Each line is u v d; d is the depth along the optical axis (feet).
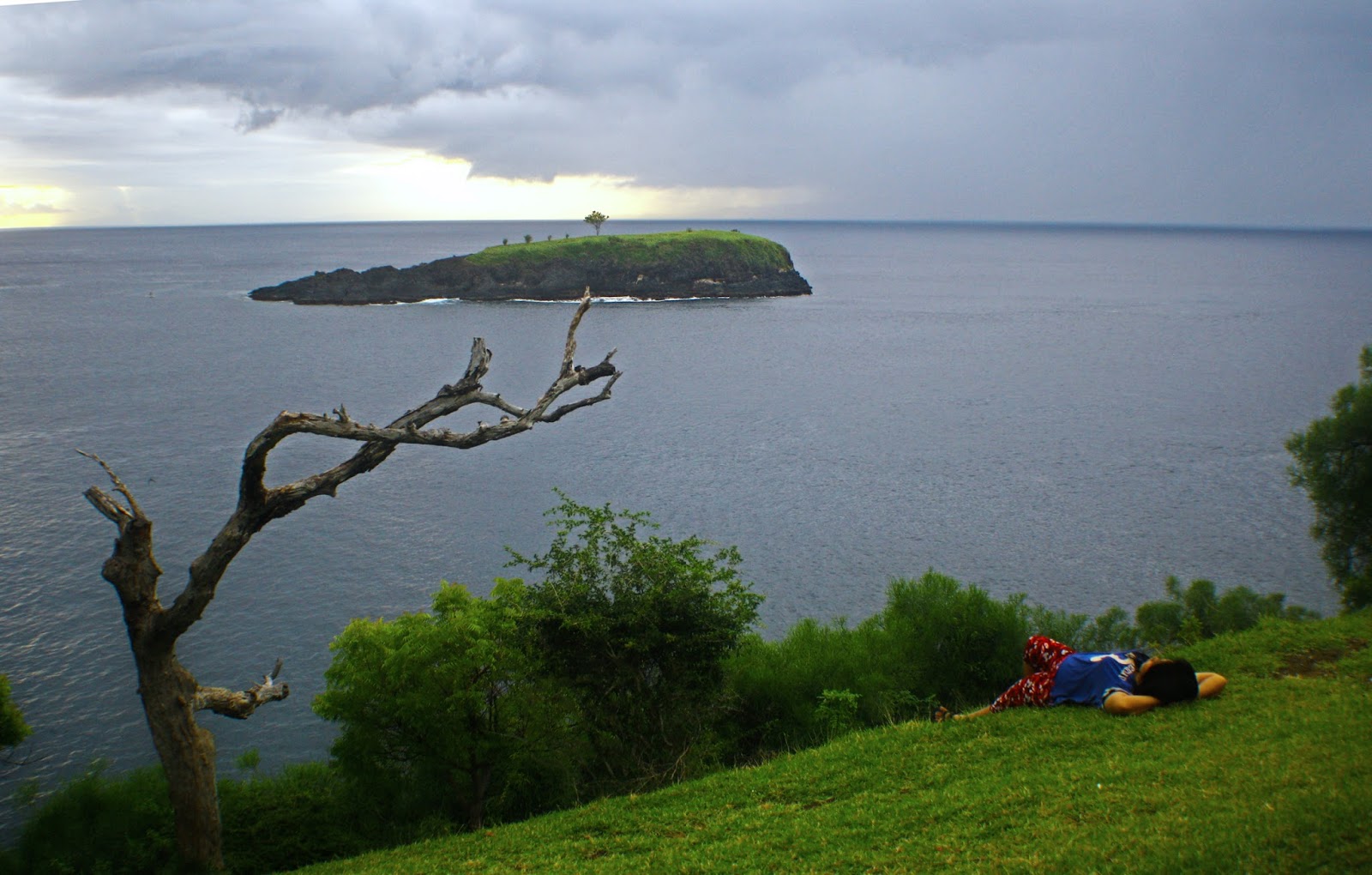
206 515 175.32
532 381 341.62
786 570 151.23
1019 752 33.65
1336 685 35.99
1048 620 83.56
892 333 505.25
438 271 635.25
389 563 154.40
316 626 129.80
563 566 55.31
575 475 212.23
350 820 63.98
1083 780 29.78
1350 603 94.73
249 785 67.67
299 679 115.03
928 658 78.13
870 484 203.62
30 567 149.59
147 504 181.27
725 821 32.99
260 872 56.59
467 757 62.28
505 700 63.93
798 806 33.22
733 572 56.03
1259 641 44.75
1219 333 494.59
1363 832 22.95
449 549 161.07
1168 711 34.96
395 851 39.81
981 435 256.93
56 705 108.17
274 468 213.05
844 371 375.45
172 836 57.77
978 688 77.77
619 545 55.36
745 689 69.46
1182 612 85.05
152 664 45.47
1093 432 258.37
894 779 33.78
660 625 52.80
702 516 180.45
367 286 621.72
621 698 53.98
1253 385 334.24
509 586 65.51
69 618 131.54
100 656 120.37
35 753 98.07
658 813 35.32
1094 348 440.45
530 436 256.11
